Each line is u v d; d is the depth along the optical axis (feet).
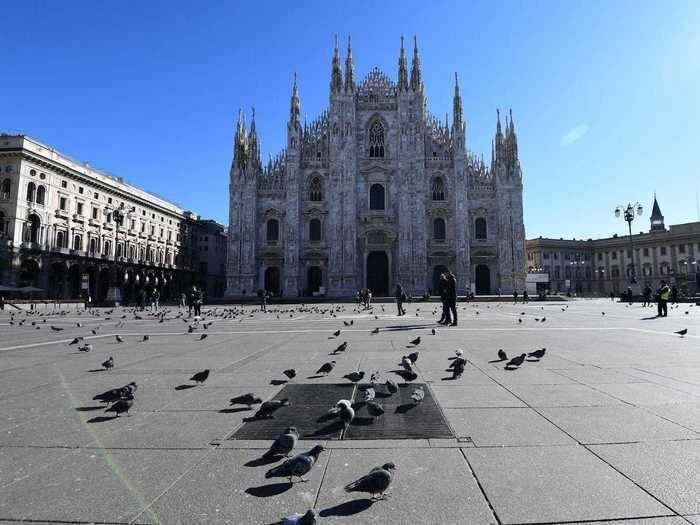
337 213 242.17
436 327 71.61
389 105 252.21
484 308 142.92
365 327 73.10
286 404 23.04
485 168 248.11
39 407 24.39
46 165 219.00
